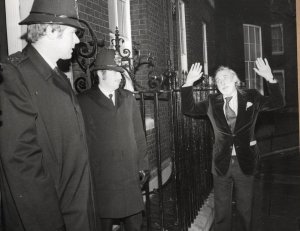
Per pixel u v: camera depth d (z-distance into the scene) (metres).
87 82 3.17
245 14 7.96
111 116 2.38
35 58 1.70
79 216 1.75
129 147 2.43
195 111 3.04
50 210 1.52
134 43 4.91
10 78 1.52
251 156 2.88
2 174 1.59
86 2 3.38
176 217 3.15
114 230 3.34
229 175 2.95
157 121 2.72
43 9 1.72
